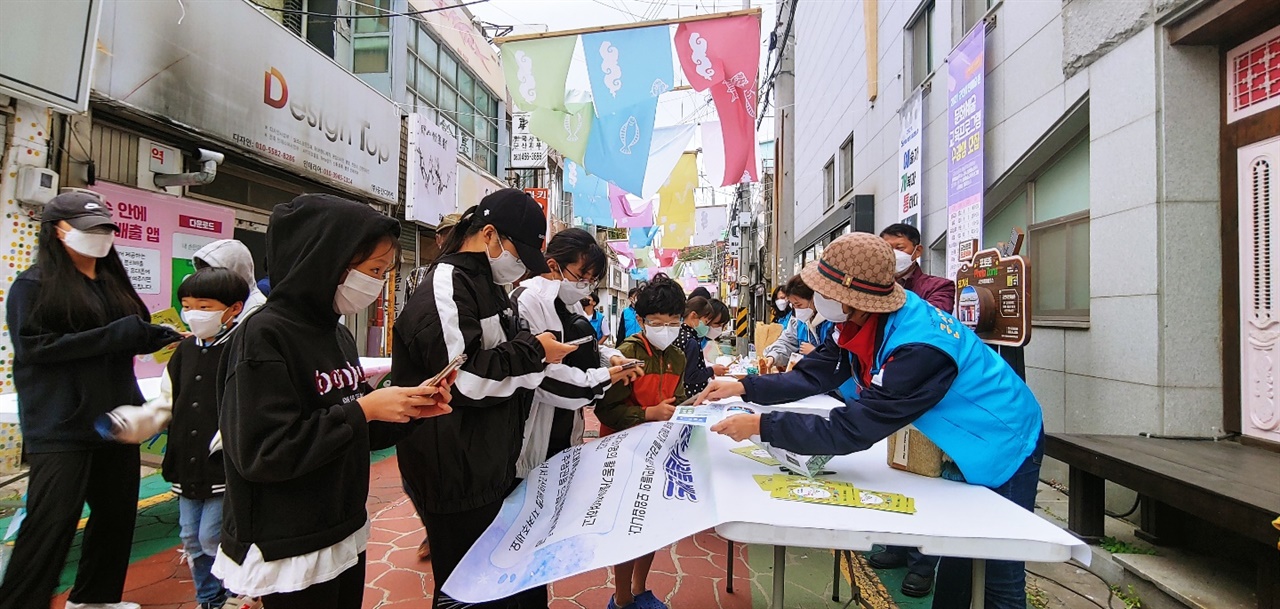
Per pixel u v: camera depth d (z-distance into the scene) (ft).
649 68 17.79
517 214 5.96
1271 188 9.26
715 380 7.13
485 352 5.47
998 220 17.98
